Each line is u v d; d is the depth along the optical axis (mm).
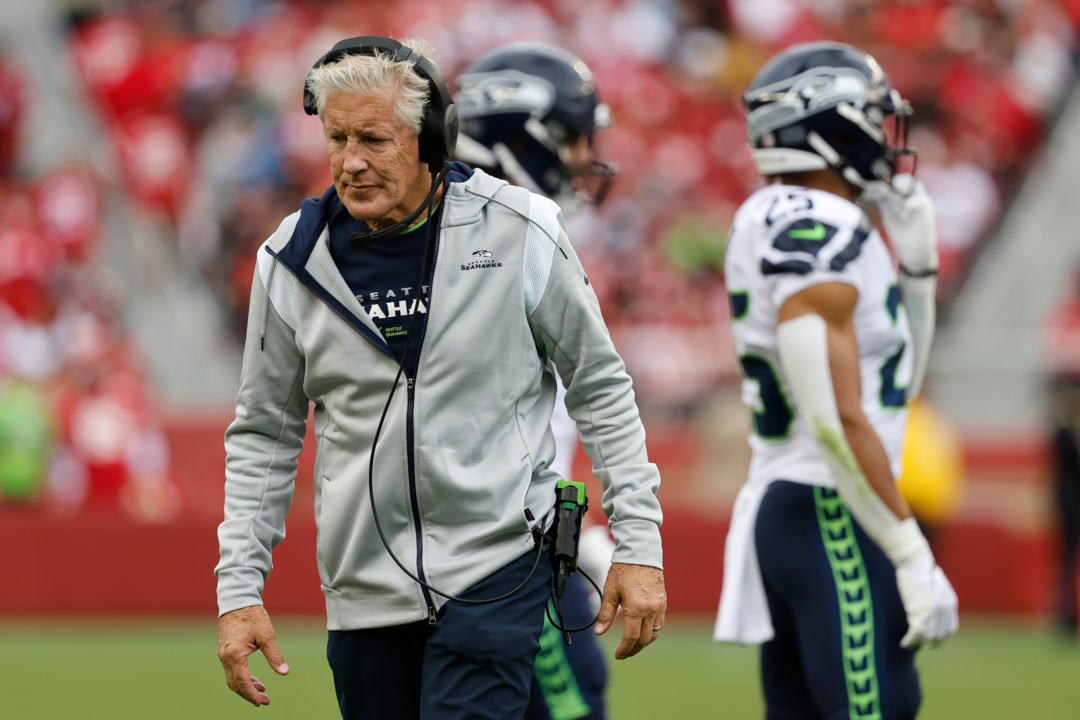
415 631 9445
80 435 36125
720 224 47250
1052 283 45531
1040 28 54969
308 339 9398
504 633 9258
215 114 50156
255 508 9719
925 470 29172
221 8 53719
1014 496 38188
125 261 44188
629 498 9500
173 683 24891
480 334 9281
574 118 13602
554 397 9961
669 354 41156
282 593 32688
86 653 28234
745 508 12445
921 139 51156
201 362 43031
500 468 9352
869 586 11695
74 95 49719
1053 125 52188
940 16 54906
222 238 46031
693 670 27016
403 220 9352
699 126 52250
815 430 11469
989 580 33656
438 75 9219
